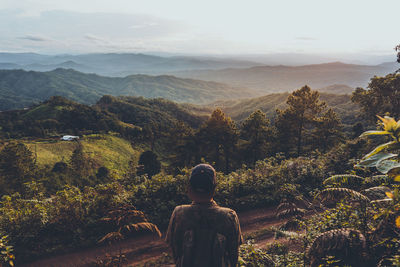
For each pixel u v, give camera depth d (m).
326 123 39.22
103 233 9.32
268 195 12.39
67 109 125.06
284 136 40.03
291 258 5.41
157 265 8.11
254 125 38.44
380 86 28.33
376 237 3.74
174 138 52.00
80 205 9.33
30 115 129.62
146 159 38.19
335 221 5.48
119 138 91.62
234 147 40.47
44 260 8.32
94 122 110.94
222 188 12.27
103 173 58.47
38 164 55.84
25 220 8.67
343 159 13.45
